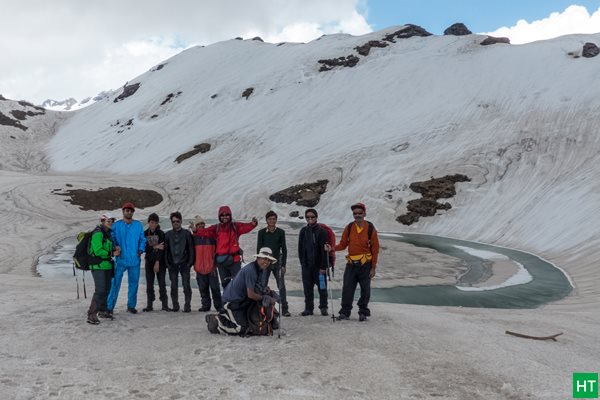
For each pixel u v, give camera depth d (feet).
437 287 57.36
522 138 146.51
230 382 14.98
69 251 91.61
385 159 163.84
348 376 15.44
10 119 345.72
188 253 28.86
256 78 294.46
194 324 24.34
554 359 18.01
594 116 143.13
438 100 200.54
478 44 250.98
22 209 141.90
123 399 13.55
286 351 18.37
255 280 20.98
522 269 68.90
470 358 17.54
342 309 25.34
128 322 24.57
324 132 206.28
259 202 159.74
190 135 249.96
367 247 24.49
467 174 136.87
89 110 383.86
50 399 13.44
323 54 295.28
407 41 293.02
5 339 20.20
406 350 18.54
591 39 208.74
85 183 177.99
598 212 86.74
